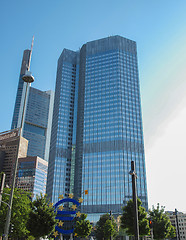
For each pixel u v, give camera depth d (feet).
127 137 546.67
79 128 626.23
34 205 130.00
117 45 645.10
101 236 284.00
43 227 121.39
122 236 334.24
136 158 532.73
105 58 638.53
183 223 638.94
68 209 548.72
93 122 576.20
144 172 524.11
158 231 182.19
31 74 100.78
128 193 492.95
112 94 590.14
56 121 652.89
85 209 497.05
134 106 586.04
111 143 542.16
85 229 200.64
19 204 180.14
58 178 585.22
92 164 536.83
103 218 295.89
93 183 518.37
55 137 633.61
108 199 493.77
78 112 654.12
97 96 600.39
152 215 191.01
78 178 560.20
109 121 564.71
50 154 646.33
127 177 508.12
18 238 198.59
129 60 638.53
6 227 84.48
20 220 173.27
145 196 499.10
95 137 560.20
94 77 625.41
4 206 170.91
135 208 75.05
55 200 560.61
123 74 612.29
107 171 520.01
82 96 649.61
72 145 629.51
